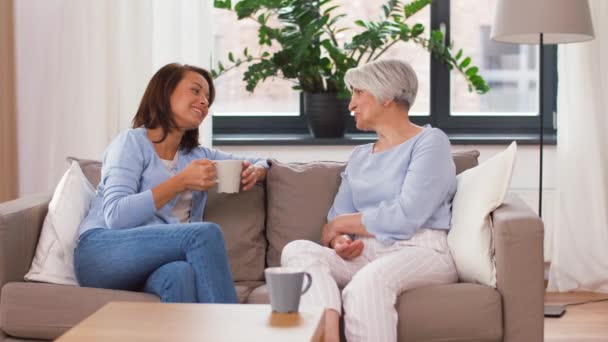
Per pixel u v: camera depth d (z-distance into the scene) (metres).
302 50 3.84
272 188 2.85
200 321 1.73
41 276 2.42
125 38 3.87
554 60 4.32
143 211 2.41
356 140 4.08
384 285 2.31
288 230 2.78
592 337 3.24
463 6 4.32
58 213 2.51
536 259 2.32
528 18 3.45
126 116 3.89
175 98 2.63
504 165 2.45
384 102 2.65
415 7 4.04
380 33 3.97
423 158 2.55
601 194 3.92
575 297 3.89
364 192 2.65
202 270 2.26
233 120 4.35
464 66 4.09
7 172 3.99
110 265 2.37
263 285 2.65
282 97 4.35
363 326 2.26
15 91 3.97
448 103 4.33
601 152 3.92
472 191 2.51
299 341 1.59
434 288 2.37
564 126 3.94
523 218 2.34
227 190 2.54
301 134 4.34
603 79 3.90
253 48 4.33
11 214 2.40
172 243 2.29
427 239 2.53
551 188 4.08
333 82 4.08
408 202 2.51
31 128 3.99
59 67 3.86
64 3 3.84
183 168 2.67
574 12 3.45
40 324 2.31
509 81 4.34
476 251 2.41
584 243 3.96
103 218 2.50
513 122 4.33
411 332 2.33
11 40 3.95
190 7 3.90
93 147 3.87
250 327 1.68
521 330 2.33
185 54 3.91
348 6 4.32
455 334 2.32
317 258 2.45
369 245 2.57
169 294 2.22
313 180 2.83
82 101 3.85
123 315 1.78
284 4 3.98
